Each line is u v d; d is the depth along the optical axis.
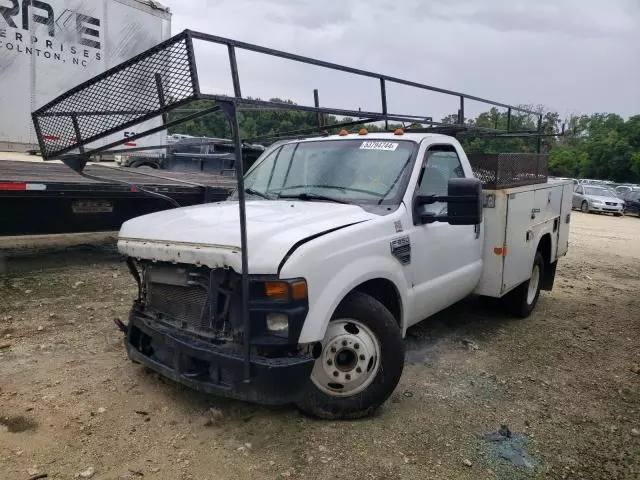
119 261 8.52
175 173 10.86
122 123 3.47
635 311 7.52
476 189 3.95
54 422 3.66
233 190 5.21
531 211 6.23
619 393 4.71
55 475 3.12
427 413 4.07
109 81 3.49
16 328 5.36
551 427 4.02
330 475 3.24
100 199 7.91
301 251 3.43
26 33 11.45
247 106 3.26
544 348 5.74
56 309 5.99
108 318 5.78
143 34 13.89
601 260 12.01
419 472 3.34
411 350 5.40
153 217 4.25
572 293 8.47
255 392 3.37
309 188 4.70
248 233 3.48
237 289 3.48
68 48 12.22
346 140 5.01
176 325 3.85
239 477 3.18
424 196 4.50
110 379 4.31
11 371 4.40
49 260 8.34
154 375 4.39
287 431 3.67
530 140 8.97
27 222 7.29
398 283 4.17
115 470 3.19
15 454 3.29
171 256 3.69
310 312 3.45
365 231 3.90
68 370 4.46
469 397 4.41
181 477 3.16
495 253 5.55
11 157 11.54
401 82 5.14
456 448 3.64
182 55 3.02
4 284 6.82
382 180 4.54
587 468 3.52
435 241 4.67
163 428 3.64
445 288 4.89
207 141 4.79
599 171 62.53
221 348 3.49
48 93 11.97
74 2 12.17
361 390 3.83
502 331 6.22
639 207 28.42
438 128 6.07
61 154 4.02
